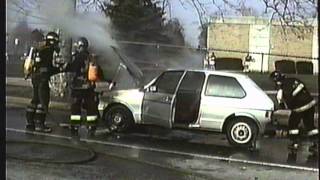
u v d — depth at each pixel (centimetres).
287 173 785
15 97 1555
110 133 1103
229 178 739
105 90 1122
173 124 1057
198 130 1048
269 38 3594
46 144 921
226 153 939
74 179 677
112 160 820
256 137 1020
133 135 1091
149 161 831
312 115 1041
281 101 1048
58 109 1384
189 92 1050
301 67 2405
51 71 1077
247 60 2634
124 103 1096
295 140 1041
